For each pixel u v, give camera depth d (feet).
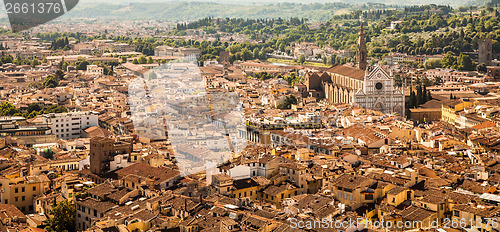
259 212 621.31
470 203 629.10
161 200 640.17
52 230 649.61
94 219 634.84
